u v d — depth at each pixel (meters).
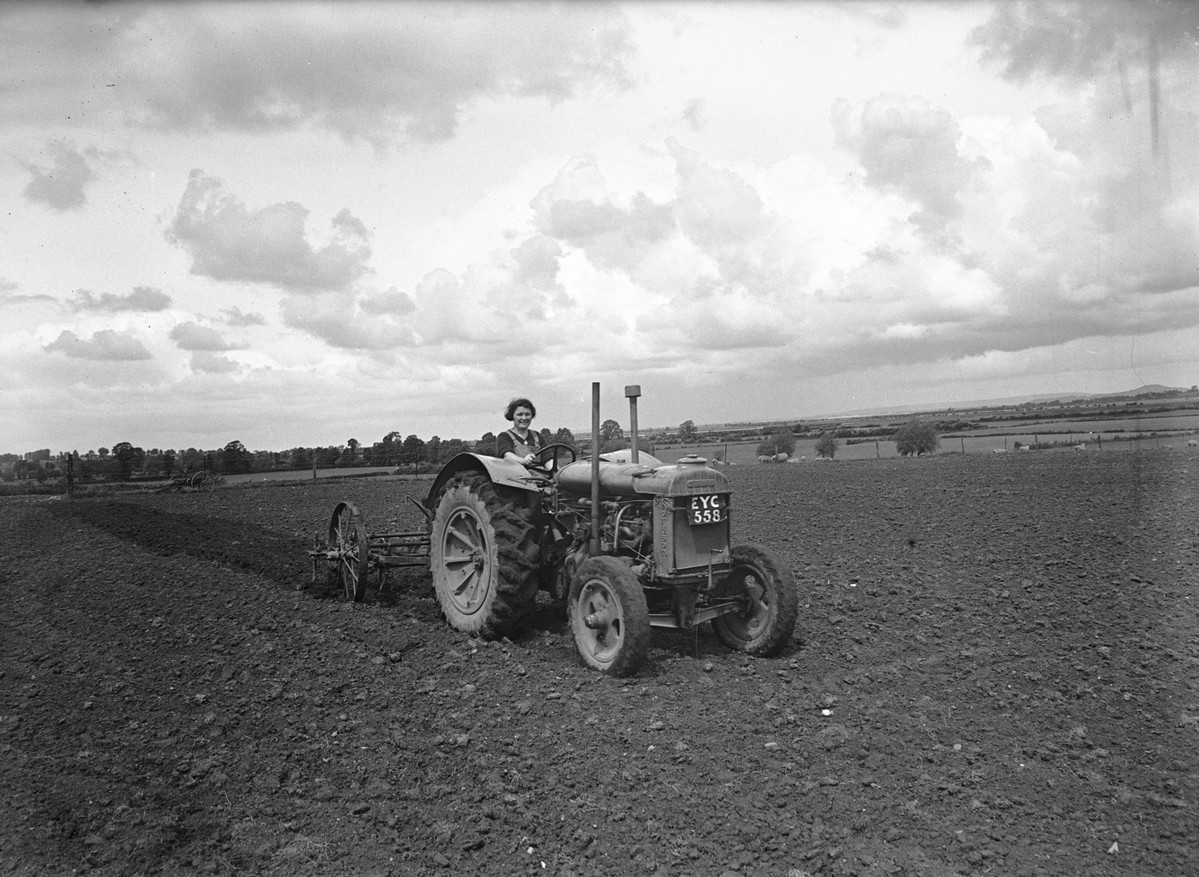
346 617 7.05
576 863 3.29
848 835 3.49
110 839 3.35
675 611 5.88
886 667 5.64
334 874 3.16
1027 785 3.91
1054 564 8.56
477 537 6.88
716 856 3.34
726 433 47.22
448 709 4.94
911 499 14.25
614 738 4.50
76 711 4.78
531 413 7.54
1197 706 4.79
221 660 5.77
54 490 20.61
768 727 4.63
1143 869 3.19
